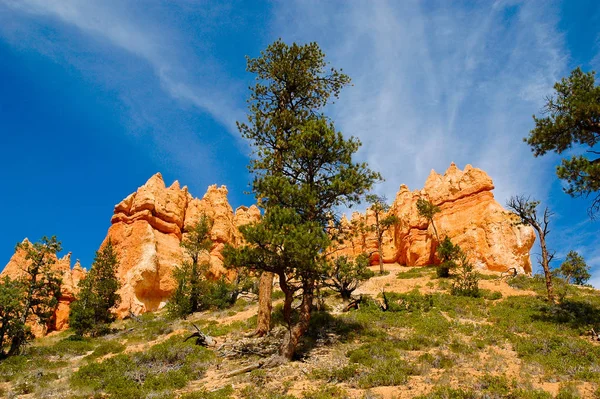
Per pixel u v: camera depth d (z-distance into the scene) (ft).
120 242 161.68
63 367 64.80
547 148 73.00
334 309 87.45
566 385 35.88
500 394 33.47
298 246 51.06
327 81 88.07
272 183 61.62
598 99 66.39
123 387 44.73
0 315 84.53
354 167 65.82
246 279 129.49
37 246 105.60
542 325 64.64
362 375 41.24
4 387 53.16
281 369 47.09
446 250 141.79
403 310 81.51
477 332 61.87
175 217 180.04
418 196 204.03
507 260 144.77
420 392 35.42
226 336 71.31
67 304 149.79
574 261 134.51
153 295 152.56
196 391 41.27
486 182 169.07
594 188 62.80
